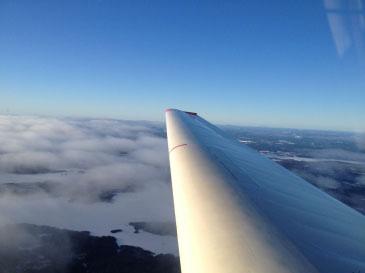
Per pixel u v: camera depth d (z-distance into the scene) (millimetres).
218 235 4277
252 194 6387
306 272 3670
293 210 6328
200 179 6707
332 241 5289
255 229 4531
